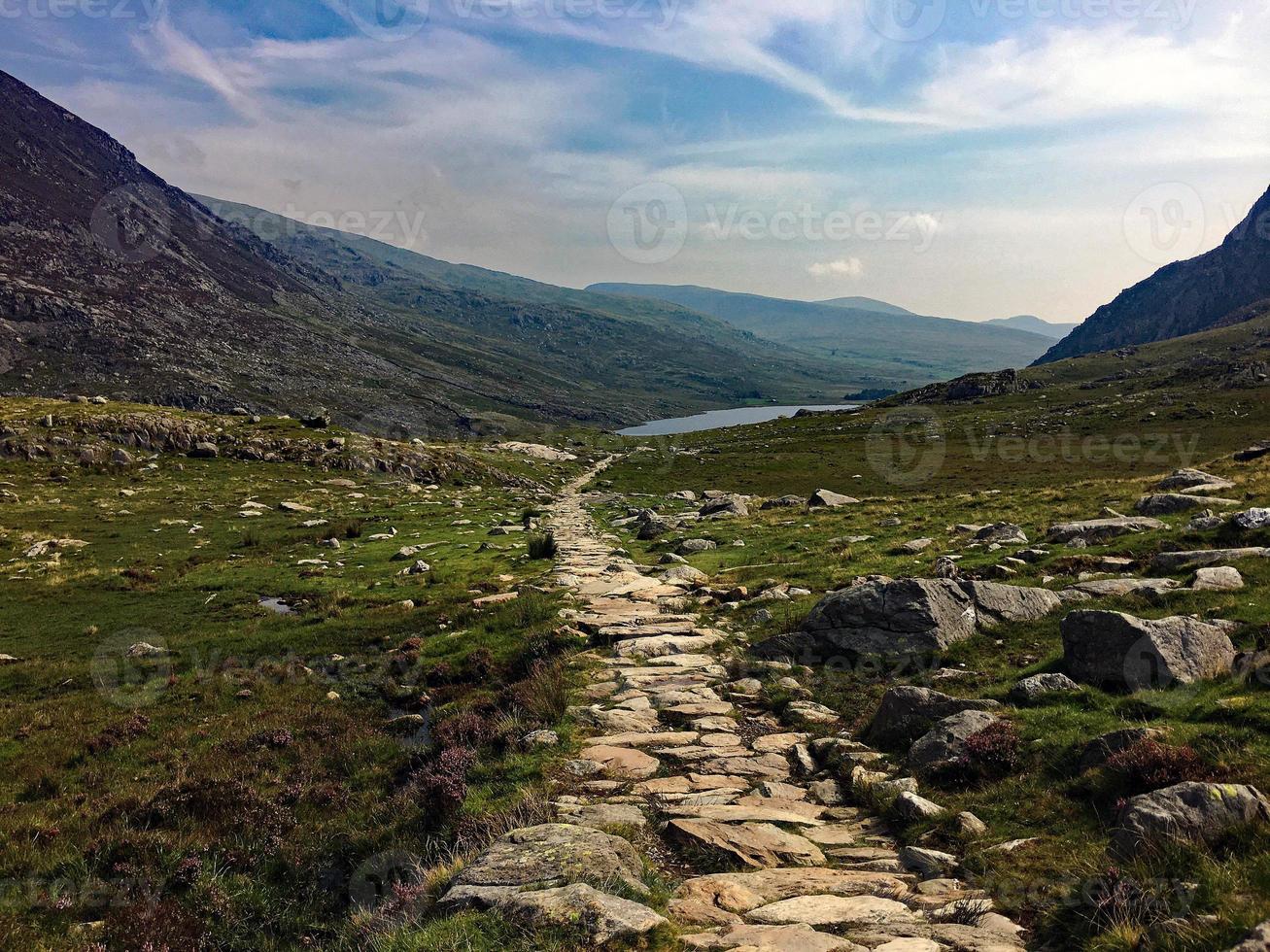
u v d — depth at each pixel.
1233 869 6.36
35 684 21.11
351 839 11.95
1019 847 8.13
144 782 14.92
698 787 11.25
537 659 19.05
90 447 64.25
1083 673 12.54
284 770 15.16
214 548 39.91
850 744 12.62
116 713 18.69
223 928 10.33
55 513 46.41
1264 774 7.92
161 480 59.44
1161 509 25.42
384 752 15.41
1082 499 31.97
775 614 20.52
